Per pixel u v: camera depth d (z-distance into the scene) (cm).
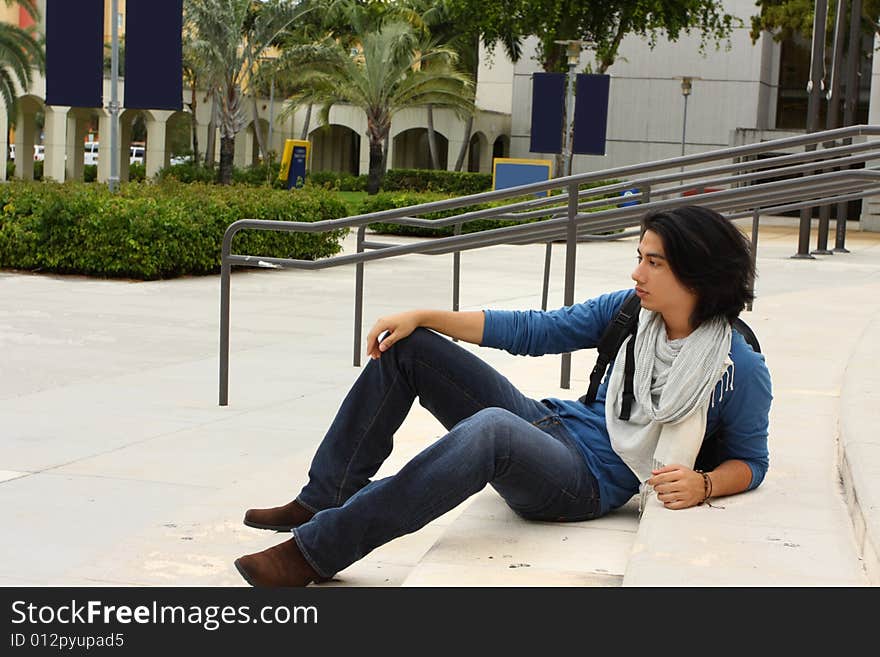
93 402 630
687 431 315
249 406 629
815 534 292
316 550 302
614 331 331
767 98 3950
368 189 4431
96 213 1320
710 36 3847
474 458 303
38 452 508
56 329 914
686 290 305
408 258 1773
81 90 1351
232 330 938
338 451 346
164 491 445
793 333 795
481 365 337
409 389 340
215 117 4819
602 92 2262
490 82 5106
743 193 636
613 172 583
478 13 3431
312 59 4347
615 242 2339
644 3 3191
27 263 1364
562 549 315
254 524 351
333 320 1015
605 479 338
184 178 4491
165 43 1352
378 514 299
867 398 446
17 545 371
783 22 3030
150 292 1207
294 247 1562
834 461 378
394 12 4862
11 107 4038
